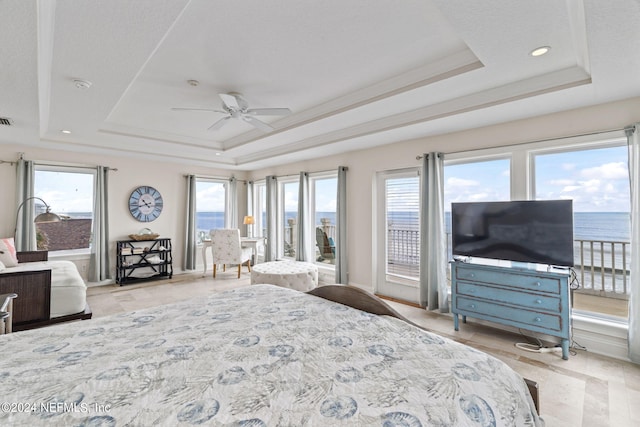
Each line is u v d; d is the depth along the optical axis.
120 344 1.40
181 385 1.07
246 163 6.15
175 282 5.42
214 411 0.93
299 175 5.88
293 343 1.41
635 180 2.50
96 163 5.14
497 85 2.66
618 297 2.87
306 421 0.89
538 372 2.42
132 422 0.87
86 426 0.85
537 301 2.75
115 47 1.95
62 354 1.29
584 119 2.78
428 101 3.04
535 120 3.06
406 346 1.37
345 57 2.43
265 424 0.87
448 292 3.82
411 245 4.29
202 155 5.81
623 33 1.65
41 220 3.60
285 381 1.09
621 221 2.76
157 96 3.19
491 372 1.17
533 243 2.88
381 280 4.64
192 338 1.47
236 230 5.74
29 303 2.84
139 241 5.44
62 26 1.71
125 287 5.04
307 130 4.11
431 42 2.23
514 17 1.69
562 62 2.25
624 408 1.98
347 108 3.30
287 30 2.06
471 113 2.95
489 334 3.17
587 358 2.65
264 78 2.80
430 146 3.91
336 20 1.96
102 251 5.11
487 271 3.06
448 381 1.08
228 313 1.83
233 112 3.06
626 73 2.12
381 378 1.11
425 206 3.90
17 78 2.17
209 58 2.43
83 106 3.01
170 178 6.04
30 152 4.55
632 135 2.52
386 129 3.61
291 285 4.23
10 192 4.41
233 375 1.13
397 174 4.38
